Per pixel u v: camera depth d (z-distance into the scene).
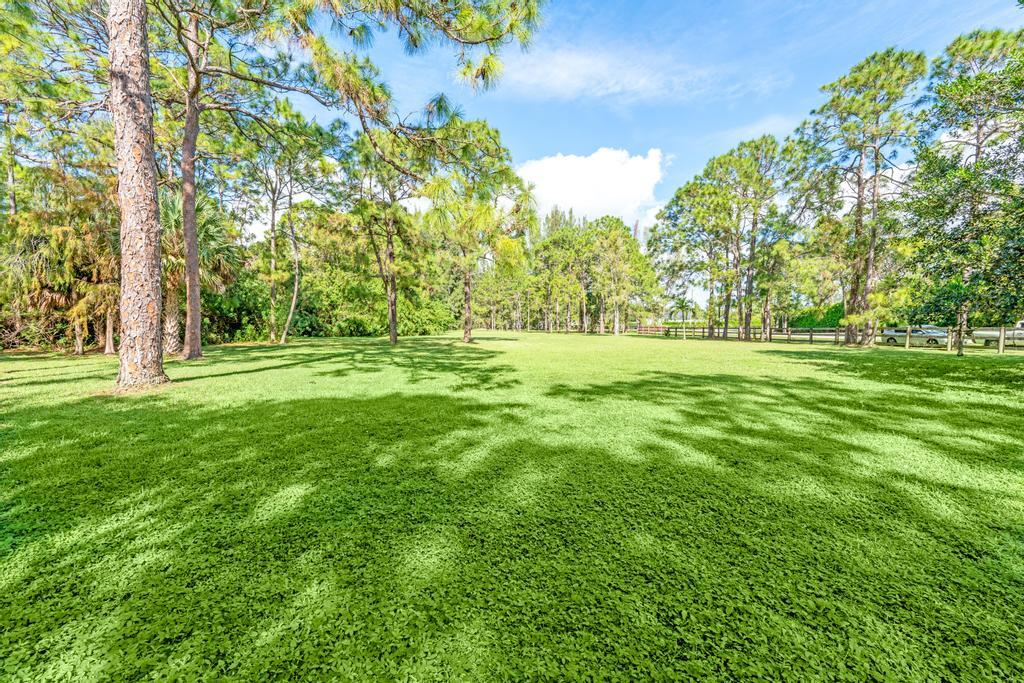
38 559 1.47
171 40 8.18
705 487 2.12
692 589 1.29
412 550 1.53
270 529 1.69
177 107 9.82
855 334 15.66
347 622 1.16
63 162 9.26
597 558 1.47
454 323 34.28
